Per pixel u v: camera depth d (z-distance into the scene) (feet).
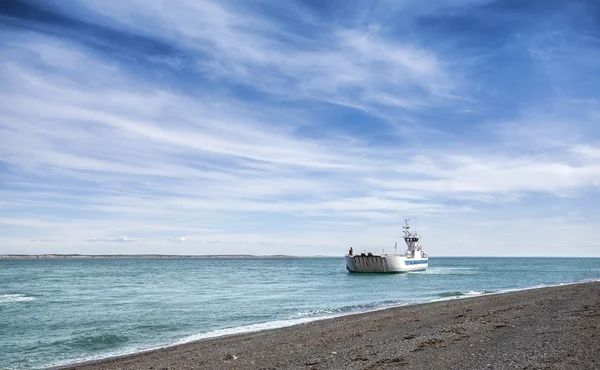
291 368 52.03
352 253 341.62
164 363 62.03
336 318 107.76
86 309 142.20
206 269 556.92
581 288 153.79
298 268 587.68
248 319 117.29
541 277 327.26
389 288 222.07
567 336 58.70
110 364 64.69
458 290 207.10
